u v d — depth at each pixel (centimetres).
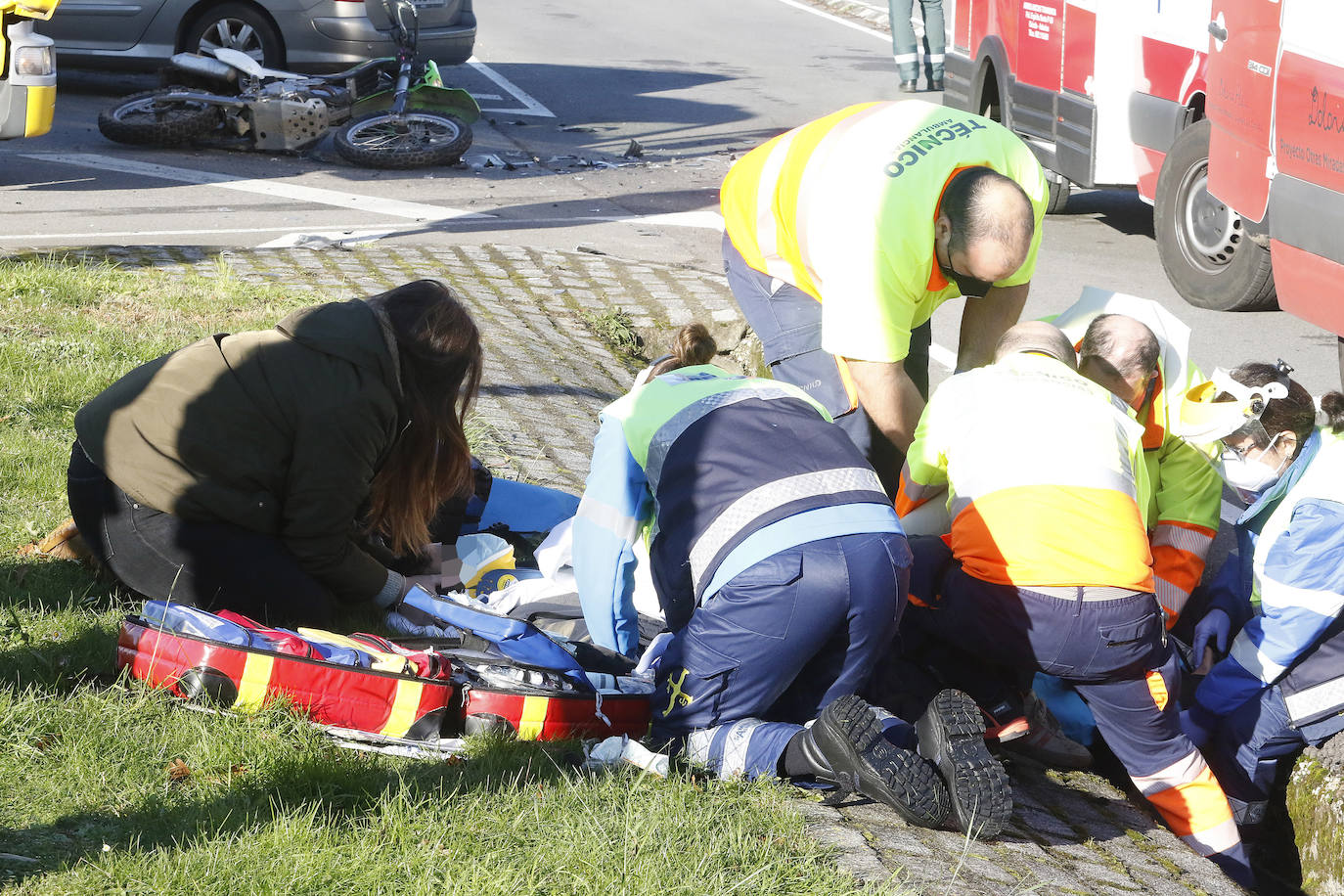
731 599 1010
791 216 1349
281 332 1127
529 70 5628
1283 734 1277
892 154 1274
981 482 1137
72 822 847
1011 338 1211
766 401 1077
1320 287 2155
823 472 1032
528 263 2772
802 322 1412
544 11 7438
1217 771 1302
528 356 2173
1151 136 2917
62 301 2181
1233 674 1276
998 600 1120
